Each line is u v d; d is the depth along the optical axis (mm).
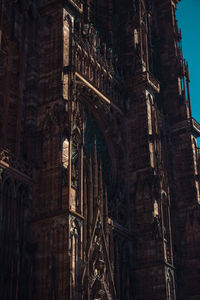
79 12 53438
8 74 46250
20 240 40625
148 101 63125
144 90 63219
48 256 40469
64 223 40812
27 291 39156
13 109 45688
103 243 47500
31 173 43875
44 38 50812
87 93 56250
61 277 39094
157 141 61438
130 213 57688
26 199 42594
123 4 71688
